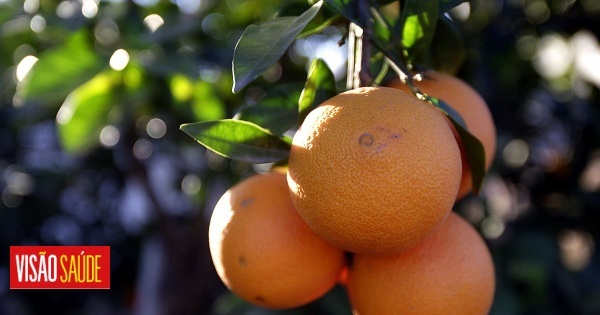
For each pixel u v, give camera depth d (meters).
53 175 1.54
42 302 1.73
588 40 1.08
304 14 0.60
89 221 1.75
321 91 0.62
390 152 0.55
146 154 1.27
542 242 0.99
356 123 0.56
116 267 1.80
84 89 0.85
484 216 1.02
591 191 1.05
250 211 0.61
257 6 1.09
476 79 1.02
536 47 1.14
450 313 0.60
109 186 1.69
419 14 0.63
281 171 0.66
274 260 0.60
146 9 0.93
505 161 1.10
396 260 0.60
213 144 0.61
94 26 0.88
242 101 1.05
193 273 1.36
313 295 0.62
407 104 0.57
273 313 0.91
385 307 0.60
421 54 0.64
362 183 0.55
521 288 0.97
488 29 1.08
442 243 0.60
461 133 0.61
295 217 0.61
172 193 1.48
